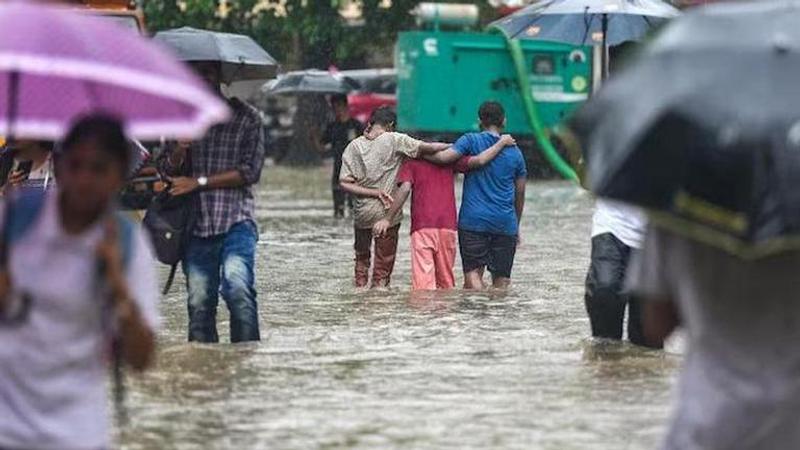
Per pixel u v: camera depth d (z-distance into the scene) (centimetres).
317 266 3700
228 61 2288
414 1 8075
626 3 3494
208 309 2227
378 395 1905
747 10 1125
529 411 1808
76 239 1074
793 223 1027
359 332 2461
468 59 7162
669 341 2303
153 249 2192
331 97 5206
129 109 1195
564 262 3756
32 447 1077
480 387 1959
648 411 1808
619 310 2239
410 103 7244
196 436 1672
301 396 1894
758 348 1103
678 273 1117
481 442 1652
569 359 2164
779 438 1115
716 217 1034
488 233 3081
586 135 1097
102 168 1070
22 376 1075
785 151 1033
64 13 1101
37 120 1218
